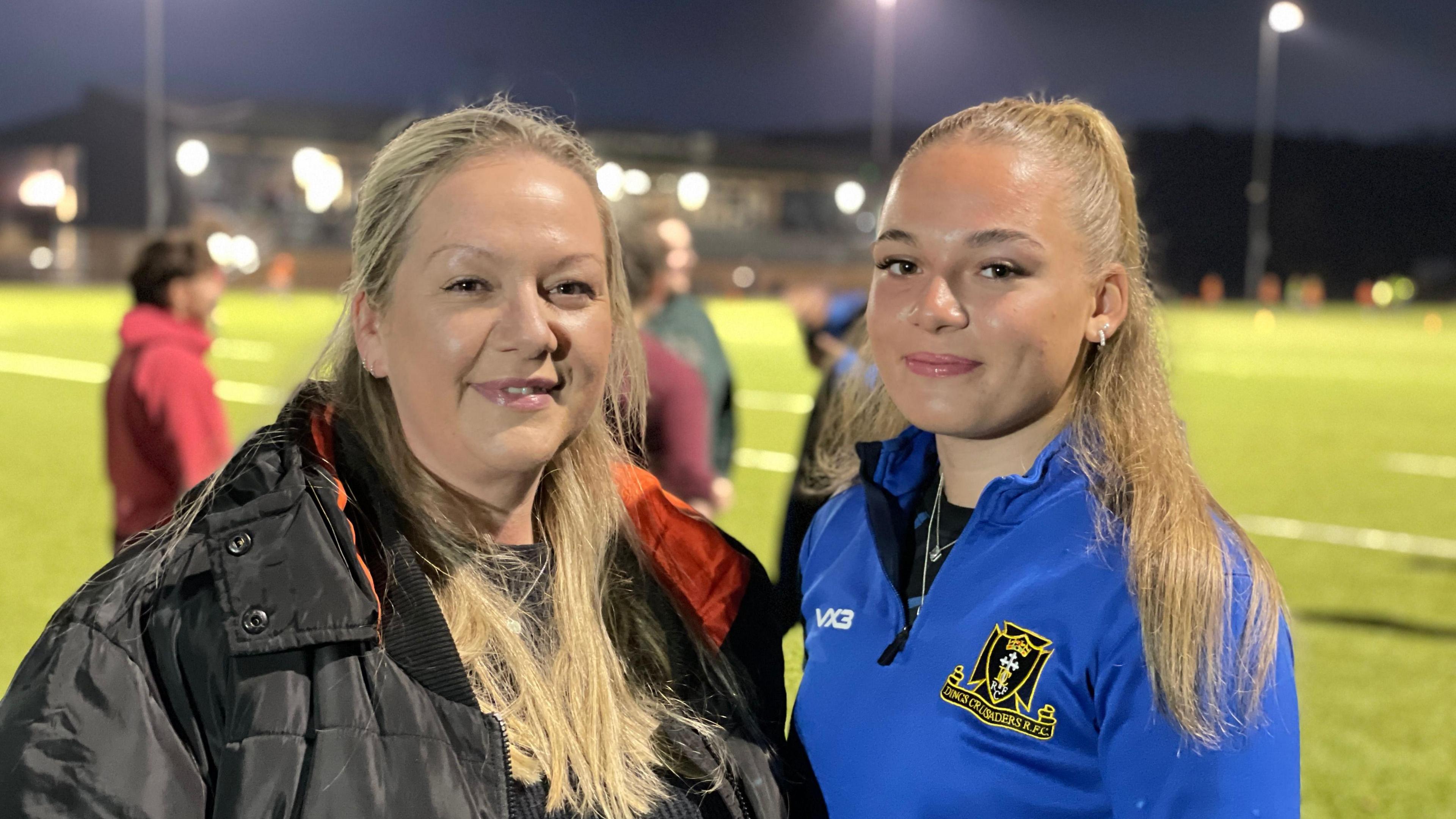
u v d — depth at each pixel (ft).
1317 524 24.95
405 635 3.82
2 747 3.43
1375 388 53.57
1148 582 4.07
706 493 12.03
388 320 4.03
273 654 3.55
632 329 4.87
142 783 3.43
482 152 3.98
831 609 4.91
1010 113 4.50
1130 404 4.51
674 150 159.02
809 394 45.73
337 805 3.48
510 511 4.32
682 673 4.65
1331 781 12.16
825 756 4.66
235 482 3.77
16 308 79.36
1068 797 4.19
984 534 4.48
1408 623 17.75
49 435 32.07
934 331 4.37
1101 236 4.42
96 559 19.34
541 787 3.95
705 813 4.29
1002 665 4.27
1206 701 3.92
